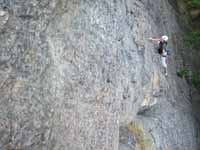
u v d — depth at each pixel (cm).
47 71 587
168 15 1595
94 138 727
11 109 515
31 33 559
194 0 1828
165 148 1103
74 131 656
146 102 1113
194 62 1761
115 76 845
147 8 1268
